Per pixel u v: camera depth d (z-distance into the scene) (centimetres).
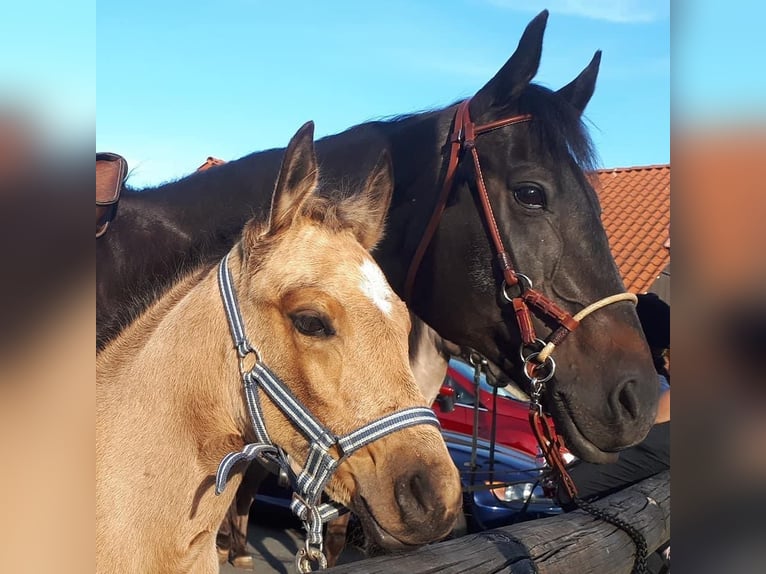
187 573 195
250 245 196
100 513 184
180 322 203
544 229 270
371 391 179
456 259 288
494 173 280
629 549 244
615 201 1380
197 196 304
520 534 216
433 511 171
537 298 267
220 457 197
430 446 178
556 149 275
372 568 166
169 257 281
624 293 267
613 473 362
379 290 188
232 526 434
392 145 314
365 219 224
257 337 188
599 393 254
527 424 518
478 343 294
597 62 311
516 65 284
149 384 199
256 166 313
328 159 313
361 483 179
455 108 312
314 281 183
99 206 269
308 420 180
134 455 191
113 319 229
